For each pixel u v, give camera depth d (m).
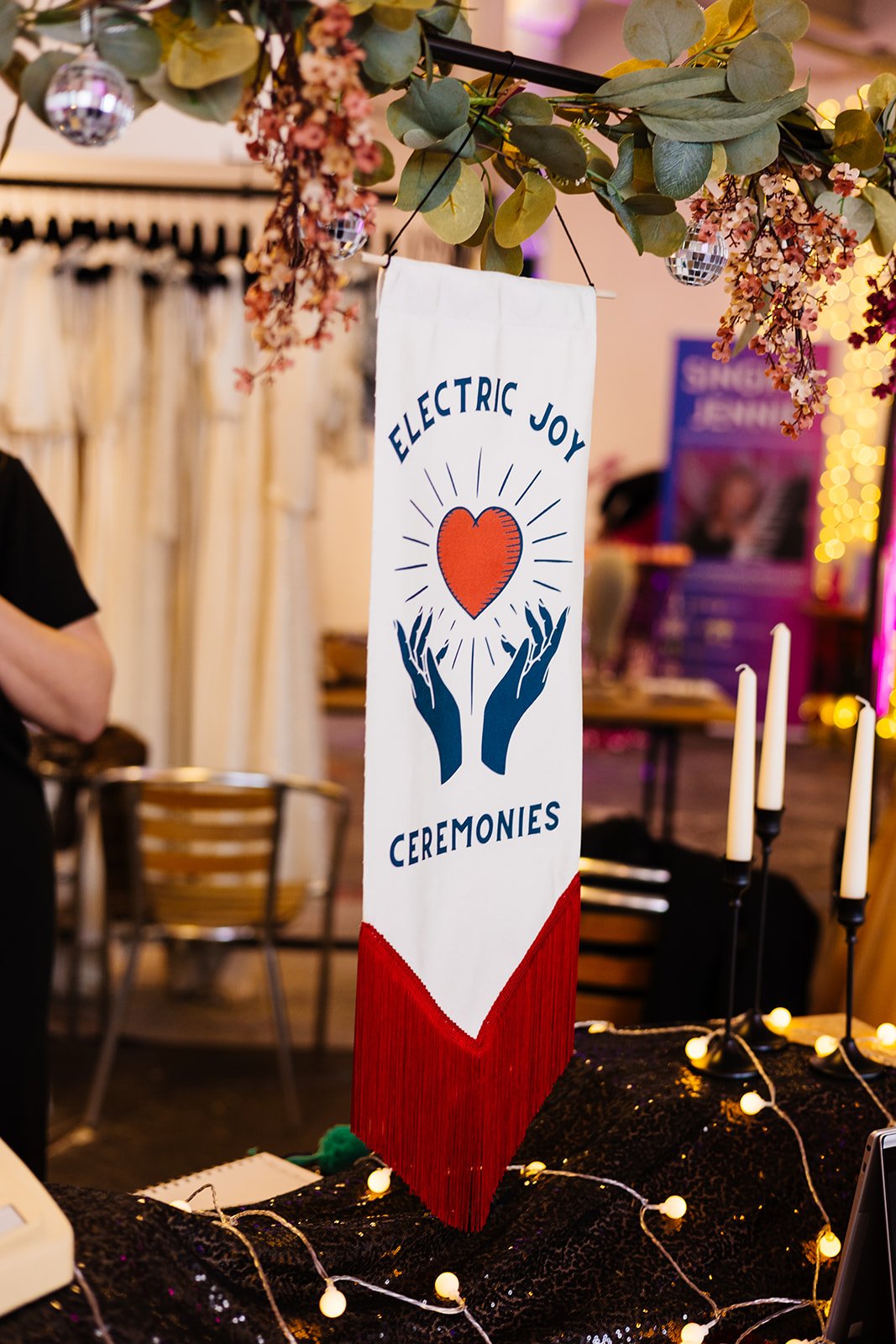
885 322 1.29
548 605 1.13
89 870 3.81
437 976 1.07
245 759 3.76
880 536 2.88
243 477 3.68
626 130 1.17
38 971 1.62
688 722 4.49
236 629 3.72
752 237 1.21
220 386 3.61
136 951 3.11
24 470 1.70
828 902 4.76
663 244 1.21
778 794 1.40
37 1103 1.63
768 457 8.09
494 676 1.09
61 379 3.56
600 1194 1.15
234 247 3.67
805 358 1.24
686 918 2.38
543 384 1.09
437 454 1.04
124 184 3.50
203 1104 3.19
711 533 8.18
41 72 0.92
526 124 1.10
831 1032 1.55
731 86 1.11
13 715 1.62
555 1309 1.07
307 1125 3.10
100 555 3.68
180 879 3.26
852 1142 1.26
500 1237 1.11
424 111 1.04
